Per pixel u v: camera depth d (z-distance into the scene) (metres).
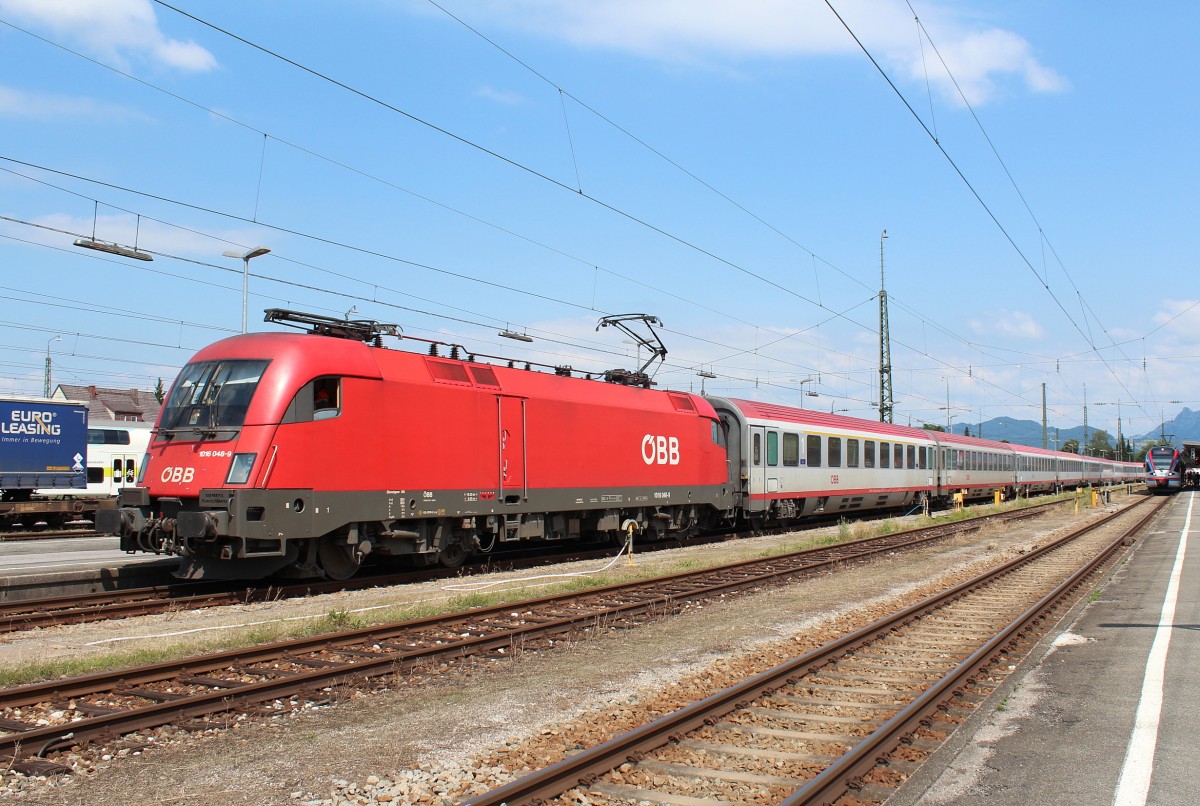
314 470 13.98
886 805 5.65
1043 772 6.22
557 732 7.17
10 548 21.42
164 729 7.14
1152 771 6.19
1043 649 10.44
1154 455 68.06
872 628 10.99
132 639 10.70
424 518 16.19
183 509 13.81
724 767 6.36
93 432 33.16
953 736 7.01
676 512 23.88
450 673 9.25
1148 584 16.09
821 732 7.22
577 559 20.59
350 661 9.50
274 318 15.11
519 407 18.12
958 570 19.00
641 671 9.43
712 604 14.04
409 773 6.25
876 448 34.91
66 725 6.77
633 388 22.22
